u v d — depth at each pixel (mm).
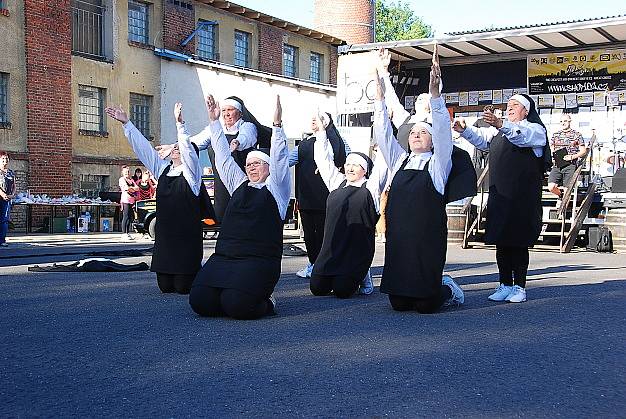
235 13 27797
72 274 10523
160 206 8391
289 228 22359
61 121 22078
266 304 6996
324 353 5512
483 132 7973
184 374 4938
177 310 7375
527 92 19984
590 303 7844
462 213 16250
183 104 25359
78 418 4078
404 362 5254
